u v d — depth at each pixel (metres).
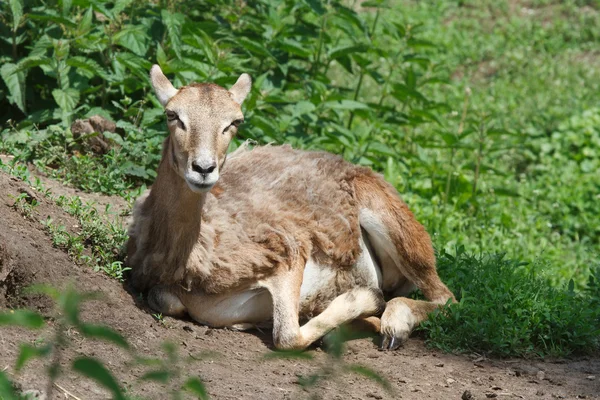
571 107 21.42
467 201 15.71
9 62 13.38
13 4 12.66
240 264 9.49
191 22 13.49
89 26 13.04
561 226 16.20
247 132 13.35
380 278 11.05
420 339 10.19
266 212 9.95
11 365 6.94
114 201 11.72
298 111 14.03
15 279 8.50
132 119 13.37
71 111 12.73
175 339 8.81
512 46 26.11
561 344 10.08
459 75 24.34
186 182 8.73
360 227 10.63
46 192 10.32
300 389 8.01
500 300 10.21
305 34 15.37
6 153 11.98
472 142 18.72
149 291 9.55
